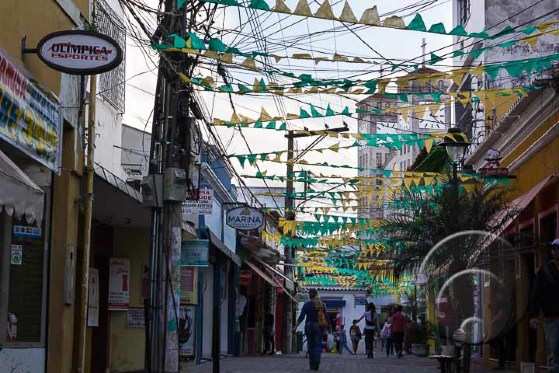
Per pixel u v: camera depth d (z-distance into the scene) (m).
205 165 24.84
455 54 13.20
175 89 14.42
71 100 13.44
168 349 14.23
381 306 64.88
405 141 17.97
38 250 12.22
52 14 12.57
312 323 21.22
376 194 27.86
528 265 19.73
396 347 32.31
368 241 31.95
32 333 12.02
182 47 12.20
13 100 10.06
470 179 21.12
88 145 14.15
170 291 14.31
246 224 24.52
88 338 17.38
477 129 27.78
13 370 10.92
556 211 18.33
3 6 10.51
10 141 10.01
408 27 11.09
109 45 11.13
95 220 19.11
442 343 13.63
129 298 20.41
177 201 14.41
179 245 14.47
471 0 30.86
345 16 10.90
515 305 13.13
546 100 18.36
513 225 21.73
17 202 8.40
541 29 13.02
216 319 14.77
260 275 36.19
